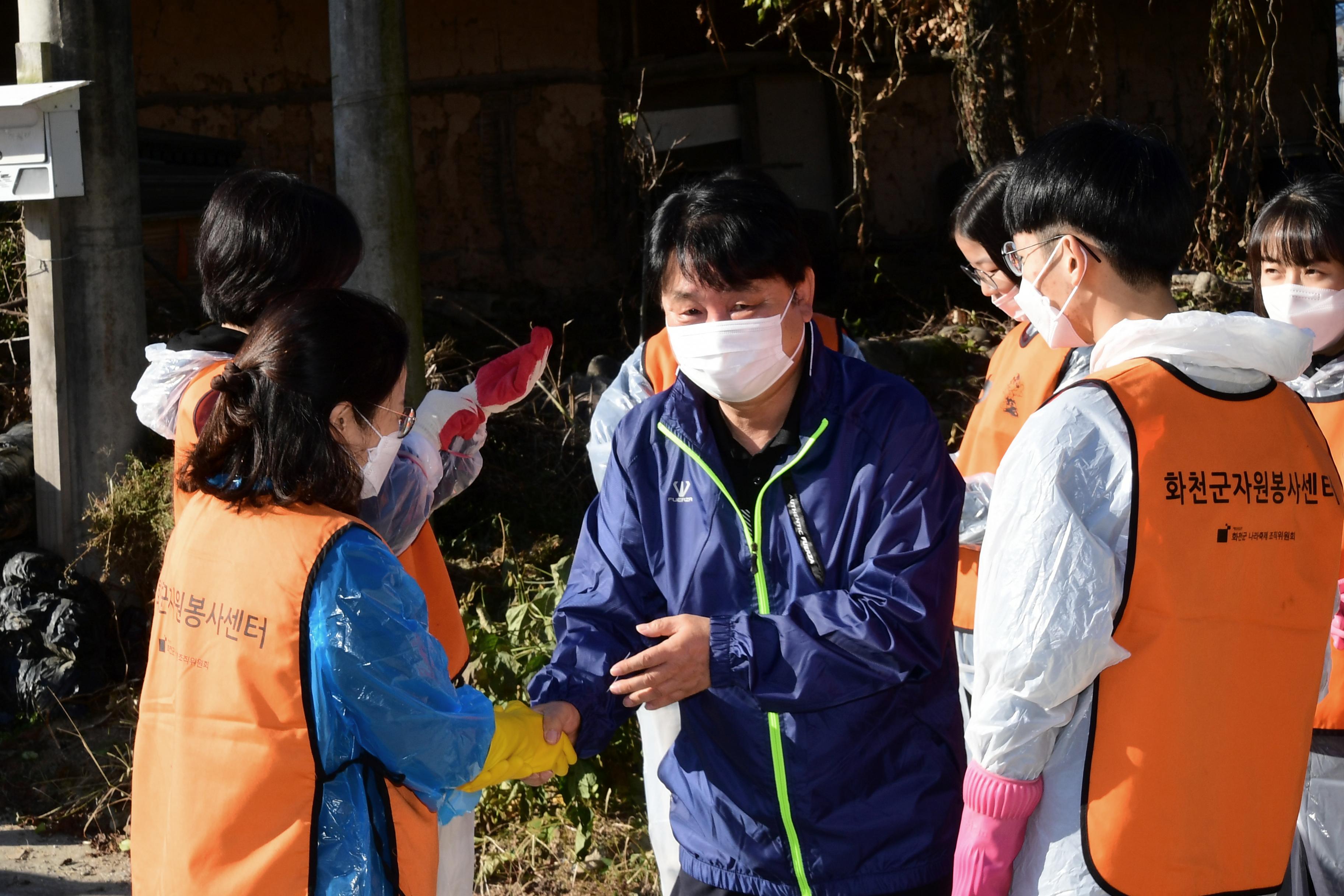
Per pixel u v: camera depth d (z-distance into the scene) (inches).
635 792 159.3
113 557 199.5
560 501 255.0
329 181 431.5
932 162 457.7
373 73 207.5
